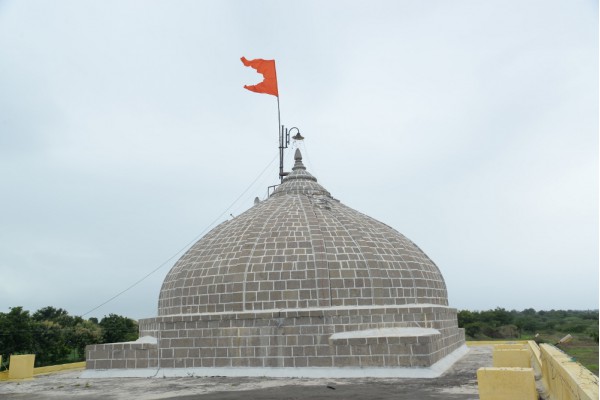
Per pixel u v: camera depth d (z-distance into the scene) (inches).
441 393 787.4
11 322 1897.1
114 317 2613.2
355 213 1434.5
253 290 1123.3
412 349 996.6
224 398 805.2
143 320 1285.7
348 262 1157.1
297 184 1577.3
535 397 528.1
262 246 1190.9
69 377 1168.8
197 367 1102.4
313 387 888.9
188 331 1128.8
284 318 1080.8
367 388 857.5
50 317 2677.2
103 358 1162.0
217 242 1285.7
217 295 1147.9
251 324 1092.5
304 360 1050.1
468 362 1180.5
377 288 1141.7
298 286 1114.7
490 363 1151.6
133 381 1053.8
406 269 1216.8
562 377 493.0
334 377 1002.1
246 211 1473.9
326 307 1096.2
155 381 1039.6
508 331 2815.0
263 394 832.3
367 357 1017.5
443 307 1230.9
